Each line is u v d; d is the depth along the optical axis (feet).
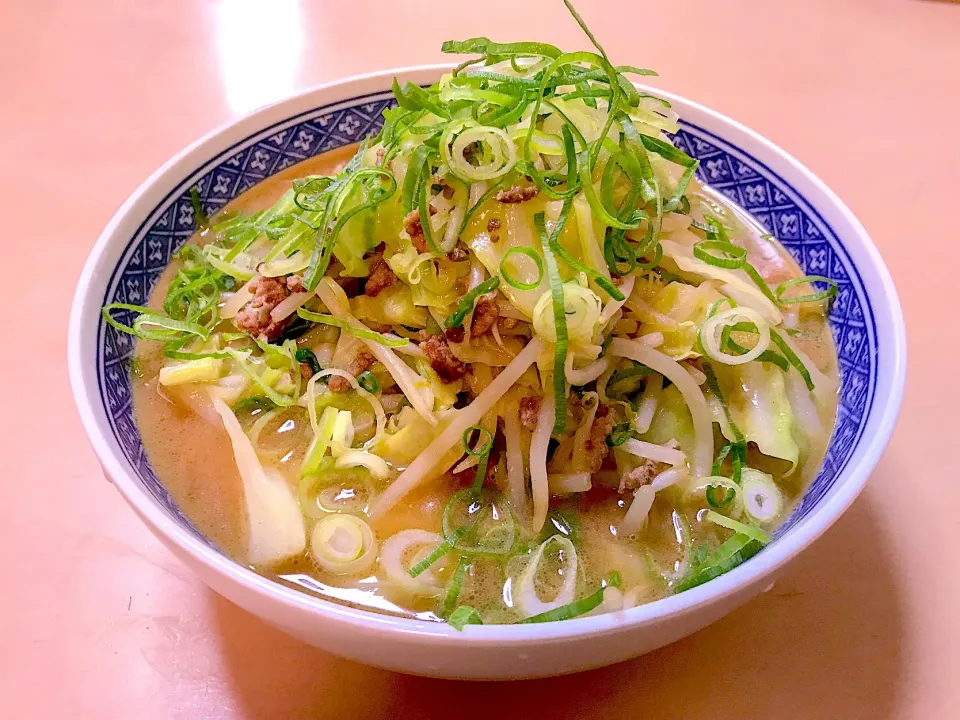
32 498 0.64
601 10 1.24
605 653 0.44
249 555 0.53
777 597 0.57
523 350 0.57
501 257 0.56
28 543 0.61
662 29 1.20
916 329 0.76
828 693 0.53
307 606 0.42
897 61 1.13
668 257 0.64
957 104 1.05
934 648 0.55
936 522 0.62
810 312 0.68
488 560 0.54
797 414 0.60
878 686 0.53
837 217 0.68
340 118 0.82
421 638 0.41
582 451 0.58
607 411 0.59
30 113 1.02
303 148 0.81
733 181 0.78
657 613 0.42
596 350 0.56
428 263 0.58
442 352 0.58
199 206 0.73
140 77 1.09
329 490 0.58
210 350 0.64
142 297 0.66
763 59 1.13
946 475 0.65
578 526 0.57
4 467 0.66
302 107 0.80
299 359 0.62
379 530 0.56
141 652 0.55
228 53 1.14
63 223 0.87
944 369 0.72
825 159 0.95
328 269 0.63
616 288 0.57
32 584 0.59
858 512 0.62
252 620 0.57
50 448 0.67
